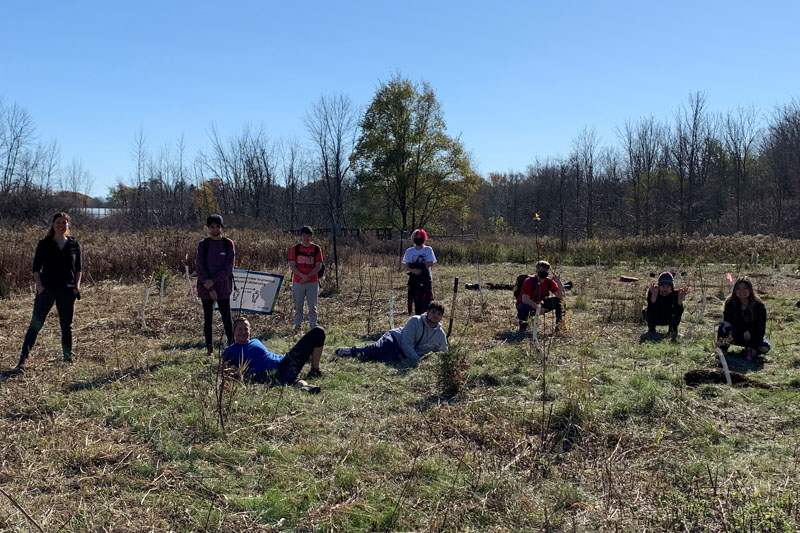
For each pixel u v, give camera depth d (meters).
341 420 5.64
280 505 4.06
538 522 3.92
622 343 8.63
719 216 47.12
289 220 47.66
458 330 9.51
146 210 40.34
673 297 9.05
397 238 44.72
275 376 6.63
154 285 13.48
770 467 4.59
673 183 47.06
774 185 43.88
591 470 4.62
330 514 3.93
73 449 4.80
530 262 23.86
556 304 9.50
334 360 7.79
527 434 5.27
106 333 9.40
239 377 6.58
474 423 5.51
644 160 42.66
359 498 4.16
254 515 3.98
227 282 8.04
